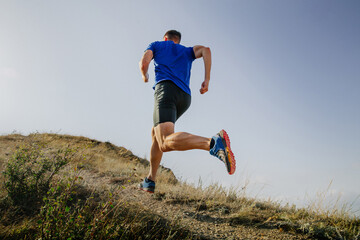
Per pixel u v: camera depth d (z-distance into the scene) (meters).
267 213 3.30
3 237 2.13
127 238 2.33
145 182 3.00
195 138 1.92
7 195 2.96
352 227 2.89
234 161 1.75
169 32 3.14
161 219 2.92
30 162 3.48
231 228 2.87
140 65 2.57
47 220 2.19
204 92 2.63
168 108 2.35
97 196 3.49
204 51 2.72
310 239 2.61
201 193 4.09
